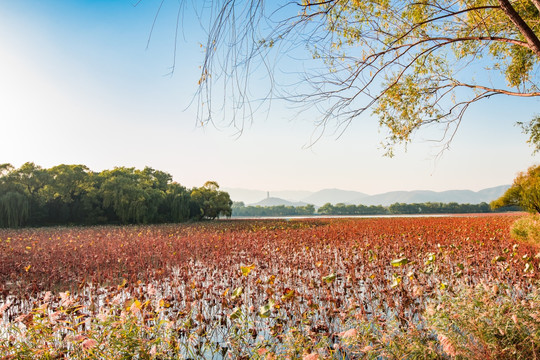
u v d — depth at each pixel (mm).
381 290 7609
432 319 4359
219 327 6262
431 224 31078
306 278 9133
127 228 38656
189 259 13570
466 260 10773
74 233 30906
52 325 4008
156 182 72438
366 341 4070
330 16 3721
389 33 4629
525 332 3924
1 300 8859
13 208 44906
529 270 6977
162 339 4117
